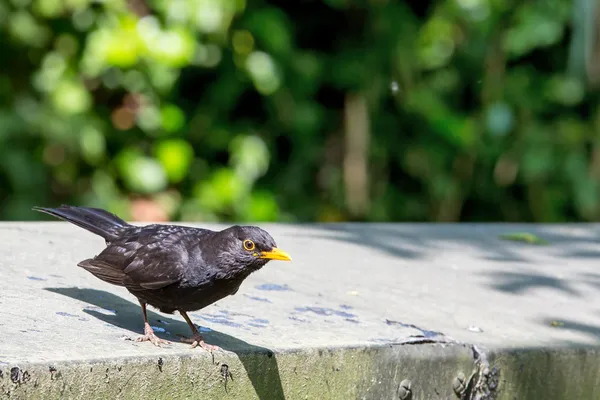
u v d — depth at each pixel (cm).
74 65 1334
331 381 583
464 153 1611
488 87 1611
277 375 560
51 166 1370
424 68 1591
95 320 584
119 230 602
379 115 1600
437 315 711
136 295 566
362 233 1019
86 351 508
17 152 1320
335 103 1611
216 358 536
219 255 546
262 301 691
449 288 803
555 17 1591
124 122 1388
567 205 1672
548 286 842
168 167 1387
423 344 625
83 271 705
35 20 1320
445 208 1623
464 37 1586
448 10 1565
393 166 1639
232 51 1435
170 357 520
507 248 1000
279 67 1456
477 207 1669
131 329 575
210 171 1445
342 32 1594
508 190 1659
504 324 709
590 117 1672
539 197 1655
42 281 660
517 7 1591
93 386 493
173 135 1405
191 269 547
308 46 1606
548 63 1669
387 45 1577
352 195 1587
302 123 1509
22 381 470
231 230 553
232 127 1473
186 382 527
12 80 1346
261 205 1447
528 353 650
